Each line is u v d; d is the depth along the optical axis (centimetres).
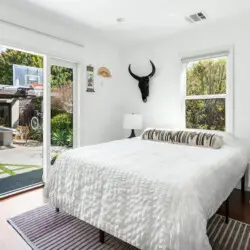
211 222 212
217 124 326
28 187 296
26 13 273
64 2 249
